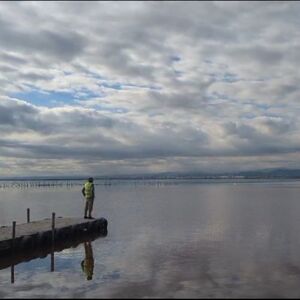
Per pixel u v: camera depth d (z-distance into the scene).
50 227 28.80
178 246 25.72
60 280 18.12
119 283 17.06
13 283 17.81
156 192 124.88
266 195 92.94
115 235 31.38
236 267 19.69
